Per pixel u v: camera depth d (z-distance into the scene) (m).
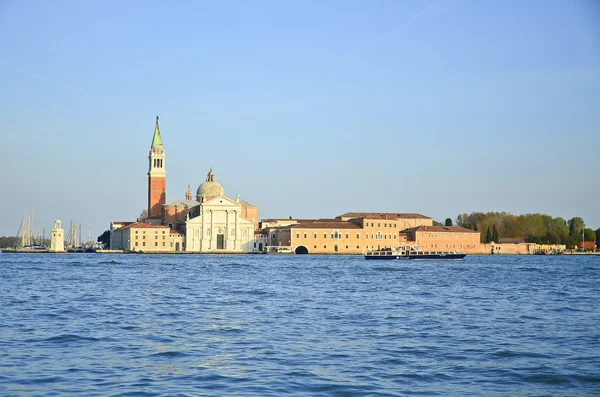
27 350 49.44
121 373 42.53
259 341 53.81
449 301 87.56
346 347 51.41
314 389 39.03
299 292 101.12
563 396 38.62
